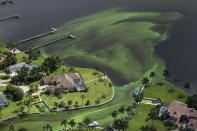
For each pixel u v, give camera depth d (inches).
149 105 7175.2
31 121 6815.9
